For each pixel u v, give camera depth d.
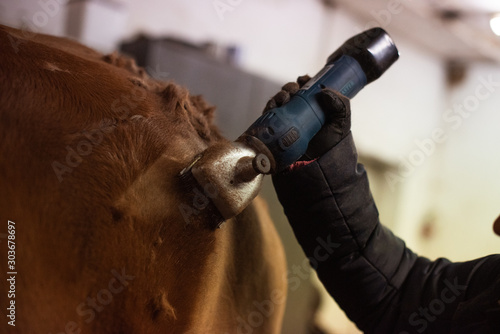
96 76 0.64
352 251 0.77
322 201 0.73
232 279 0.86
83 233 0.54
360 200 0.75
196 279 0.63
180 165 0.62
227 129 2.29
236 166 0.54
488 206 4.95
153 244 0.58
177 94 0.71
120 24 2.20
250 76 2.34
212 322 0.79
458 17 4.28
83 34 2.08
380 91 4.45
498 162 4.93
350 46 0.73
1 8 1.90
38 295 0.51
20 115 0.52
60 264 0.52
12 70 0.55
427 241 5.05
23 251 0.50
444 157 5.08
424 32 4.57
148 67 2.02
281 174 0.72
